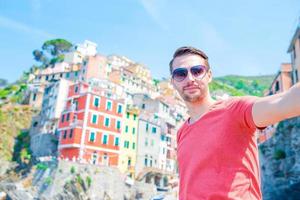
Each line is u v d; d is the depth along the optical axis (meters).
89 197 43.09
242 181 1.98
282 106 1.62
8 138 67.38
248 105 1.94
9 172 56.75
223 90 138.75
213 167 2.08
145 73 99.56
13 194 45.53
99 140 51.38
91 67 80.94
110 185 46.22
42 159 51.69
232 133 2.04
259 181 2.10
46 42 114.00
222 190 1.99
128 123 57.19
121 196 47.16
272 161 42.00
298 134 37.09
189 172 2.23
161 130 64.75
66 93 65.56
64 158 50.19
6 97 92.19
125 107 57.34
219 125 2.13
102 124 52.47
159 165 60.53
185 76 2.50
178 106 86.56
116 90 70.56
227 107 2.15
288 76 46.09
